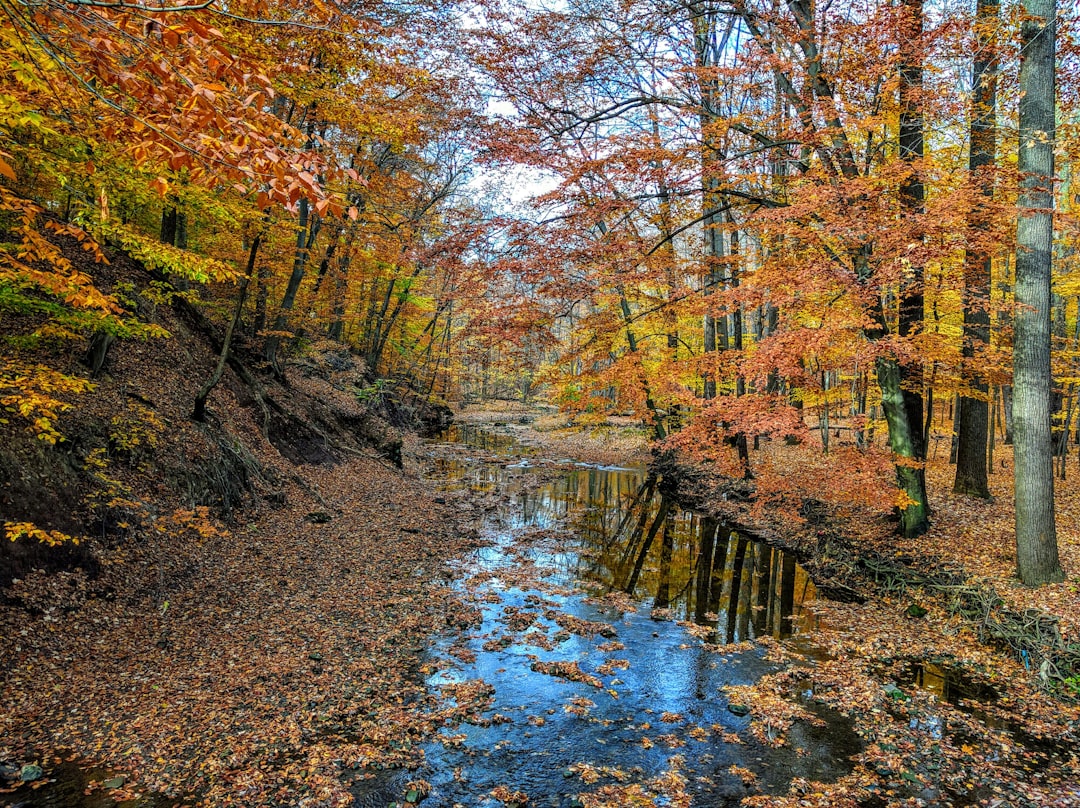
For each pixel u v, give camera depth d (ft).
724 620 35.88
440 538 49.37
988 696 26.22
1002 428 86.02
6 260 18.58
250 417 53.42
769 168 46.80
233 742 21.01
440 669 27.96
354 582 37.19
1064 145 28.55
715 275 48.39
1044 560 32.42
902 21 30.42
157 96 9.32
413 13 47.47
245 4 11.69
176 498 35.94
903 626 33.76
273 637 28.86
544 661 29.37
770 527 53.93
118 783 18.38
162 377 44.78
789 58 37.04
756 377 32.83
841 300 32.04
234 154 9.15
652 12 40.47
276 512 44.37
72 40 9.32
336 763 20.49
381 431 82.28
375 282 97.04
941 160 34.91
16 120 16.99
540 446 118.83
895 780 20.59
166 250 26.45
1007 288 54.60
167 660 25.30
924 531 42.65
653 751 22.25
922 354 34.94
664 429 80.28
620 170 34.19
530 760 21.47
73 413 33.22
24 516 26.27
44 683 22.02
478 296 37.42
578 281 36.35
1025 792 19.85
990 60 32.89
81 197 24.39
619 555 48.96
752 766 21.42
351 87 42.93
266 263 55.88
